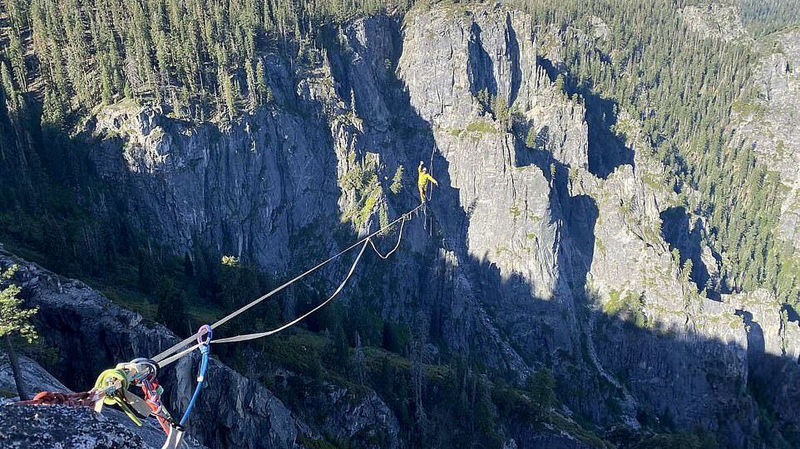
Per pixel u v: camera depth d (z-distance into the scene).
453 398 132.88
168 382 71.81
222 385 76.44
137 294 118.31
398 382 129.62
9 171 146.50
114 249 137.38
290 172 193.38
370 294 193.62
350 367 122.81
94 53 180.75
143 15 182.75
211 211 175.88
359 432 109.12
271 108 188.88
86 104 165.88
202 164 173.00
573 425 149.62
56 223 124.50
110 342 74.88
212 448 74.50
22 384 43.00
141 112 162.38
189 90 175.25
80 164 159.62
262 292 146.12
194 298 135.75
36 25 176.00
